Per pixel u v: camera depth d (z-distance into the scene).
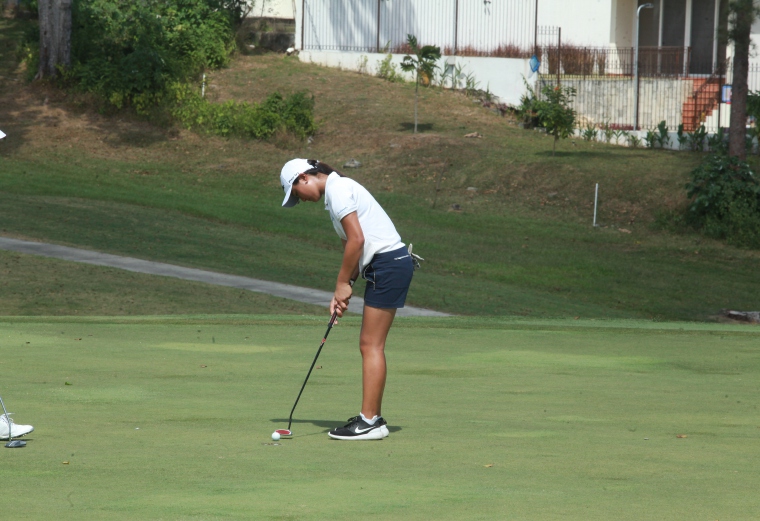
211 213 105.44
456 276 85.69
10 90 143.88
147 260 83.44
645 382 27.56
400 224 104.62
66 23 145.62
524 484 14.92
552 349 35.44
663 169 118.44
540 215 110.38
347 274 20.23
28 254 78.88
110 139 133.38
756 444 18.39
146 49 142.75
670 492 14.37
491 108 147.00
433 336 39.50
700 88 133.75
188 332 39.03
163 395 24.20
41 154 125.81
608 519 12.79
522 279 86.19
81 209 101.38
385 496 14.07
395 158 126.50
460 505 13.54
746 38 108.62
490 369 30.12
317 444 18.33
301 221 105.56
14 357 30.83
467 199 114.81
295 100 137.25
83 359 30.64
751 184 106.44
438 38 153.62
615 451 17.67
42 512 13.03
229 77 154.00
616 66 141.38
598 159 123.06
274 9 177.75
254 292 72.56
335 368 29.62
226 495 14.09
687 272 91.56
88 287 68.62
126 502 13.63
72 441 18.23
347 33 161.12
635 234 105.19
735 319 76.06
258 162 128.75
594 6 141.62
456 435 19.44
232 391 25.05
